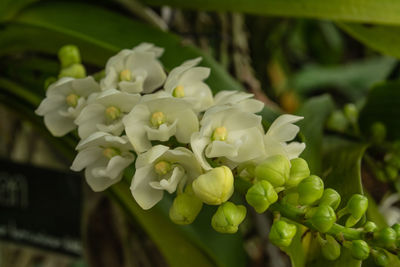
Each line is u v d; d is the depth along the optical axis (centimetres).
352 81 90
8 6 43
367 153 48
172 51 44
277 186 36
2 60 46
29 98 44
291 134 37
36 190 51
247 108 37
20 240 52
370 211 42
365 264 38
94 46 44
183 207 36
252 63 61
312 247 39
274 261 48
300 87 90
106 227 51
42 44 45
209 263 44
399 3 42
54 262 63
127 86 39
